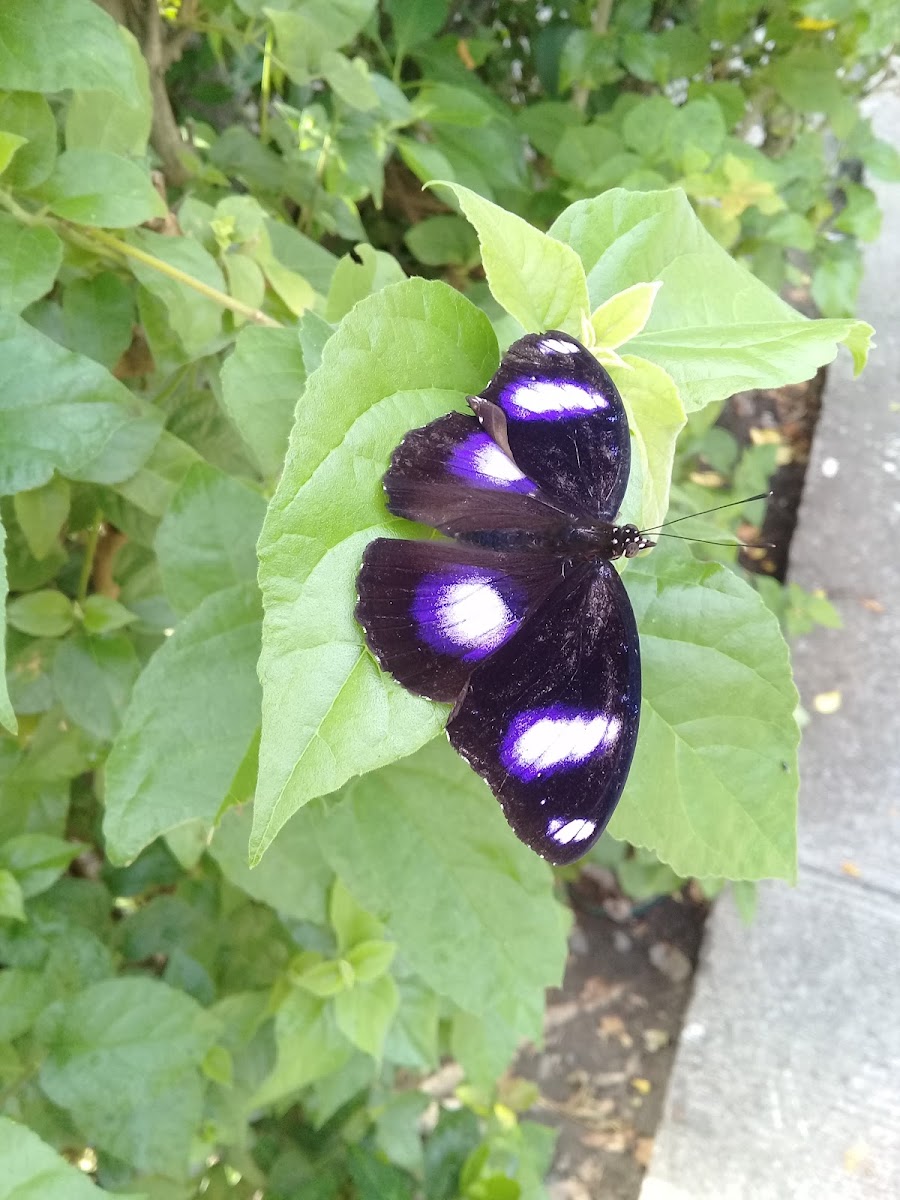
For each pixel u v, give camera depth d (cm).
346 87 25
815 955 43
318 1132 29
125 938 26
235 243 21
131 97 15
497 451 13
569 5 41
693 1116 40
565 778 14
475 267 39
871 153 45
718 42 42
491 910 19
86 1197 12
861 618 52
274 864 21
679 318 15
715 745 15
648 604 16
